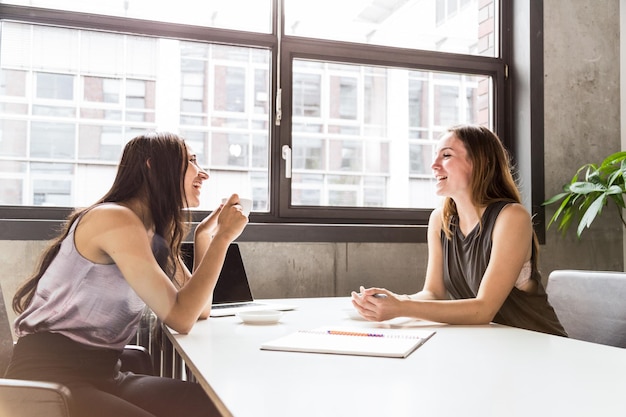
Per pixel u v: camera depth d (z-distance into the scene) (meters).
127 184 1.45
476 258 1.79
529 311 1.73
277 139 2.92
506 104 3.36
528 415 0.68
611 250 3.32
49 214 2.57
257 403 0.73
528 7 3.25
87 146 3.42
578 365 0.99
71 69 3.13
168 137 1.49
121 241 1.28
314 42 3.01
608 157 3.02
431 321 1.52
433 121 4.36
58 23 2.62
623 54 3.42
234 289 2.06
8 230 2.36
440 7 3.36
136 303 1.39
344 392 0.79
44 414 0.92
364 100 4.89
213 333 1.39
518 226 1.67
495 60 3.34
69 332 1.29
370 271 2.86
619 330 1.69
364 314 1.53
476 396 0.77
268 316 1.56
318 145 4.76
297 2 3.03
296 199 3.13
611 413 0.69
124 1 2.77
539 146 3.22
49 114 3.14
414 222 3.10
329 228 2.79
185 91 3.88
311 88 4.68
